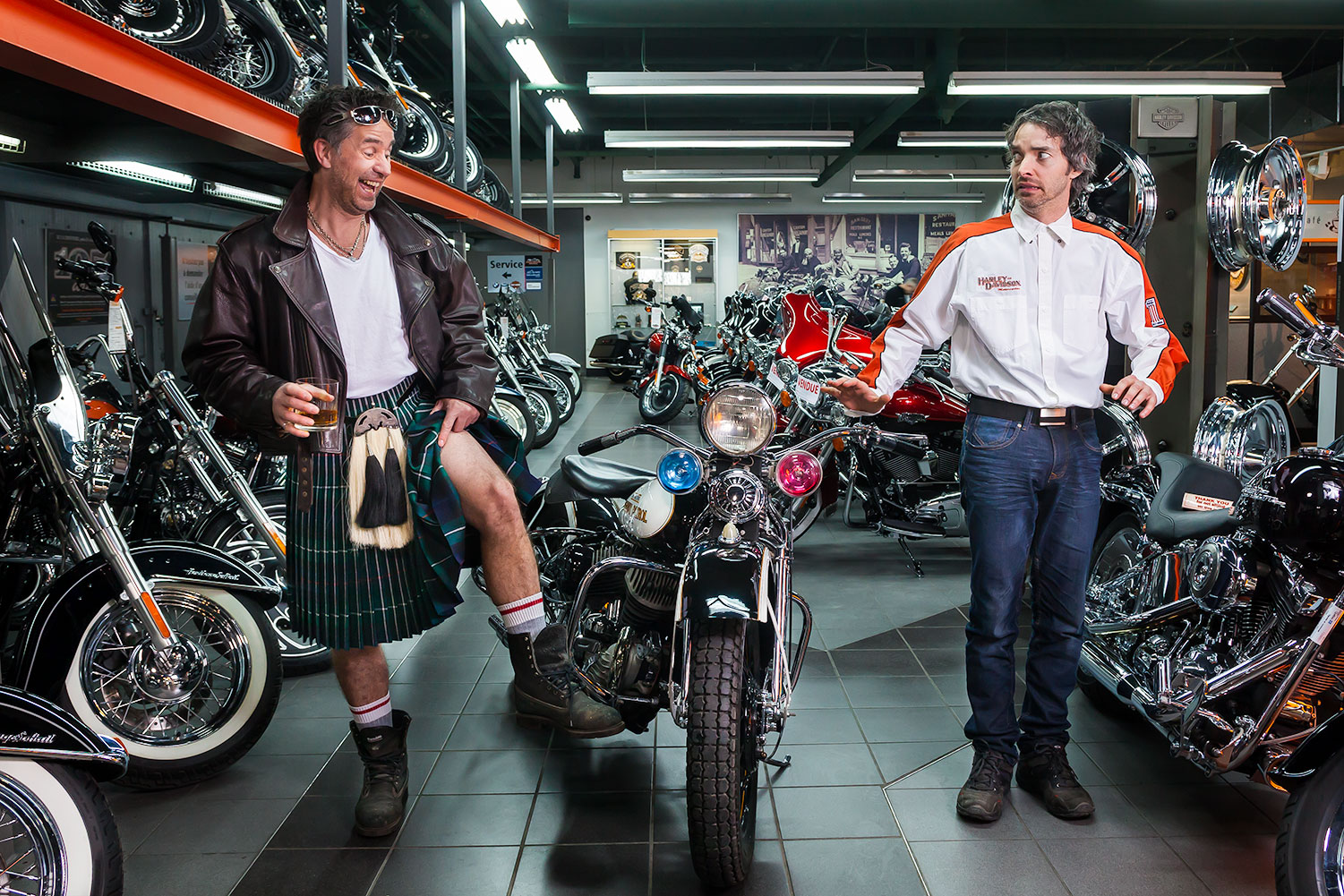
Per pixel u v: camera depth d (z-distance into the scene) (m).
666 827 2.09
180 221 5.91
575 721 2.17
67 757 1.49
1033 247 2.03
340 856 1.98
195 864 1.95
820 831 2.07
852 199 15.37
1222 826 2.07
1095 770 2.34
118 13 3.22
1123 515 2.69
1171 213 3.95
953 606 3.71
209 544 2.91
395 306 2.01
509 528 2.06
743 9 6.55
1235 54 10.17
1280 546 1.87
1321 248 7.64
